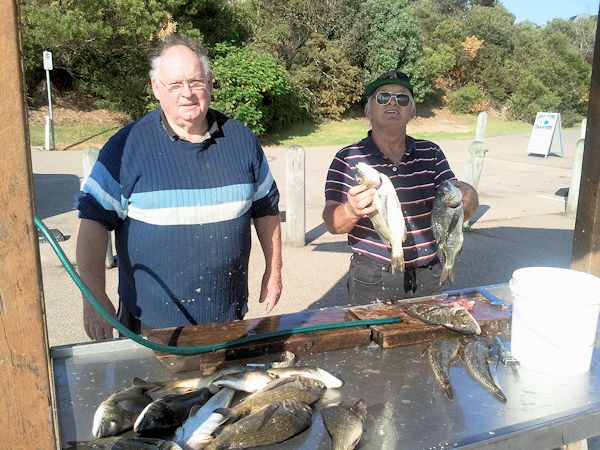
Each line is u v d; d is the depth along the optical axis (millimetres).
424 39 32875
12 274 1264
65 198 8953
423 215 3205
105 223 2559
